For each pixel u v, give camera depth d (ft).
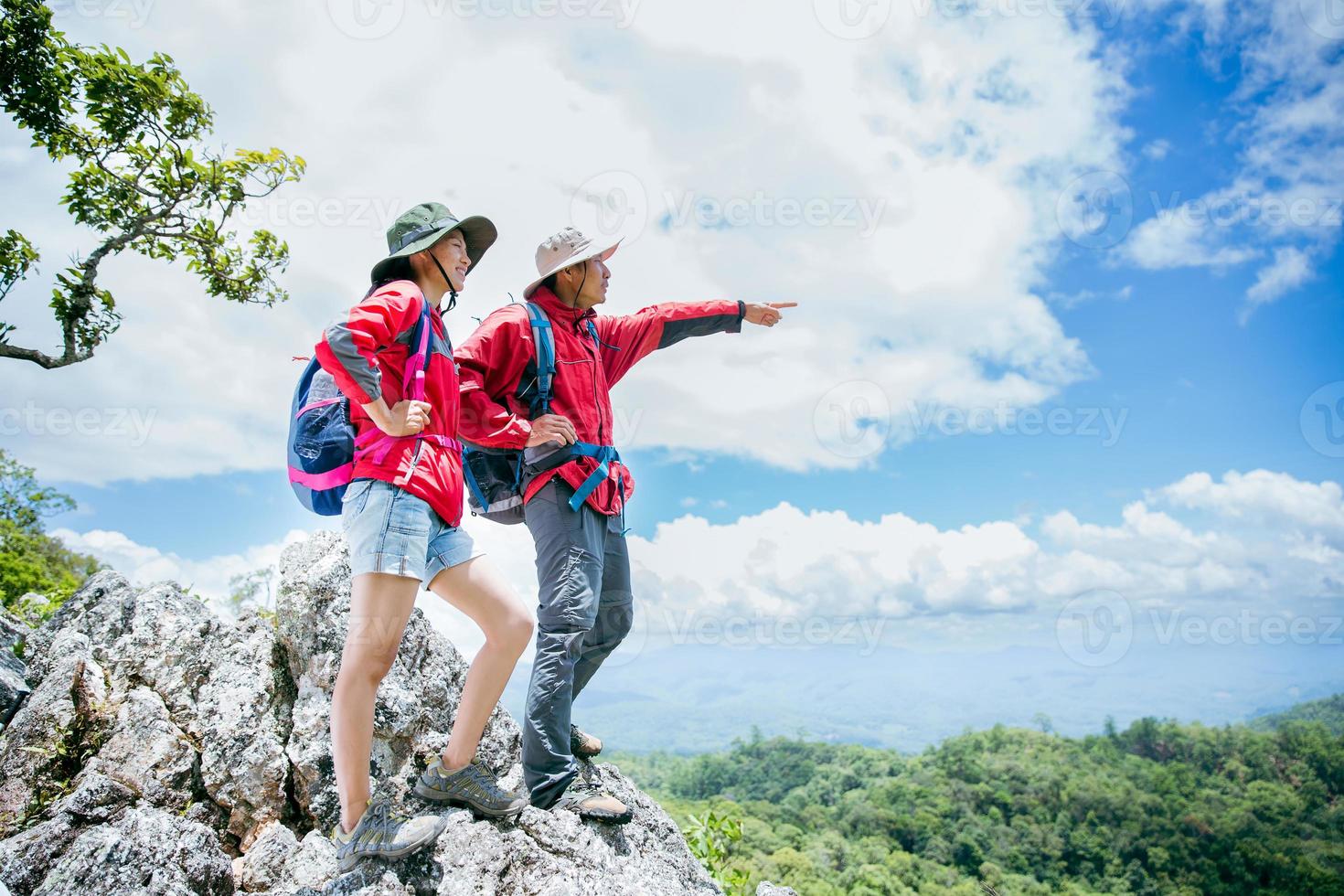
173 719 10.89
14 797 9.75
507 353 10.43
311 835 9.55
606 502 10.64
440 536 8.69
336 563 11.59
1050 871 237.25
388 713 10.62
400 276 9.27
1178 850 241.76
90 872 7.68
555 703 10.02
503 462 10.61
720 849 16.47
